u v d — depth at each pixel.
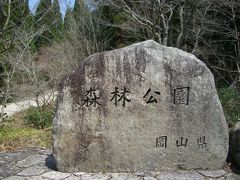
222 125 4.42
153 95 4.37
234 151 4.60
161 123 4.40
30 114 8.48
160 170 4.43
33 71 9.30
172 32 10.34
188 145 4.42
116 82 4.38
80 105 4.43
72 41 12.90
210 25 10.09
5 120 8.19
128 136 4.41
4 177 4.41
